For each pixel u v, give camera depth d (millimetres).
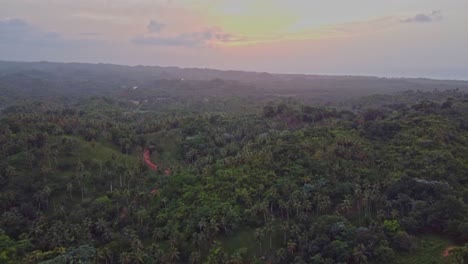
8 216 108438
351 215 106125
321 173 116312
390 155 122500
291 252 95875
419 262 90000
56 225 106688
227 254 96750
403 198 103938
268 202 108250
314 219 102938
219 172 124312
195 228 104062
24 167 126688
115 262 98500
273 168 121500
